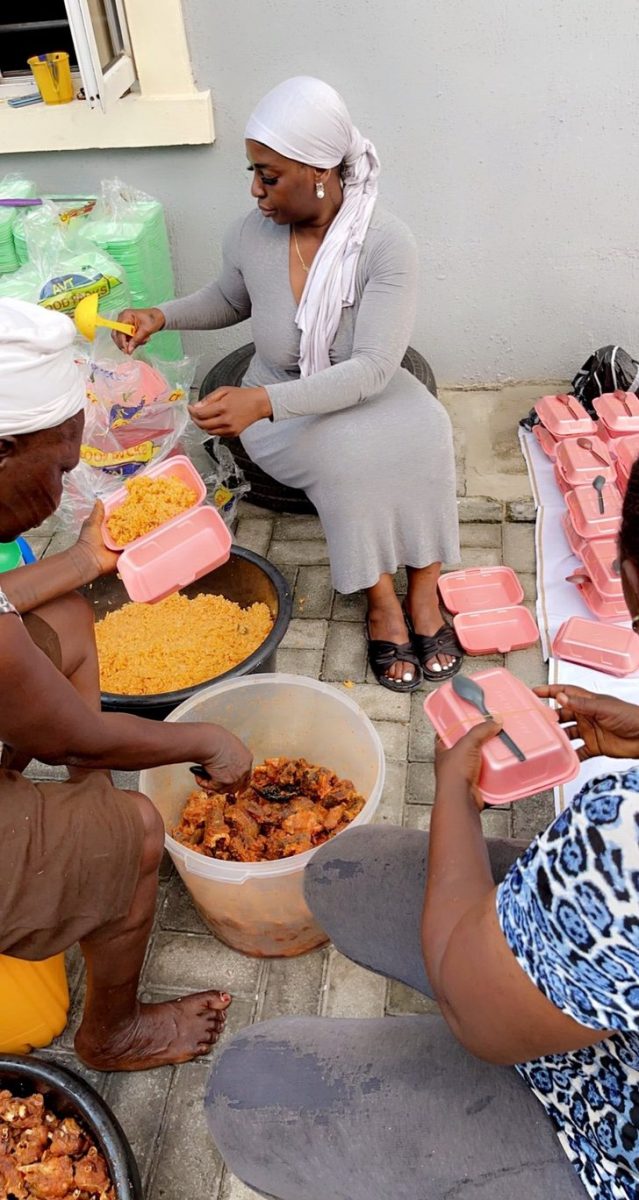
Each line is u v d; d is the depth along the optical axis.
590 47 2.69
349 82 2.81
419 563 2.36
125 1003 1.58
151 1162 1.61
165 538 1.73
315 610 2.63
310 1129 1.16
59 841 1.30
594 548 2.52
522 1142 1.06
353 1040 1.23
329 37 2.73
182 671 2.23
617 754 1.27
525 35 2.68
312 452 2.21
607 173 2.91
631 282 3.14
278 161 1.99
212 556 1.75
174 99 2.81
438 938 1.00
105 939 1.42
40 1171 1.47
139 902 1.45
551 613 2.54
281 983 1.85
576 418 2.92
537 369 3.36
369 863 1.44
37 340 1.25
